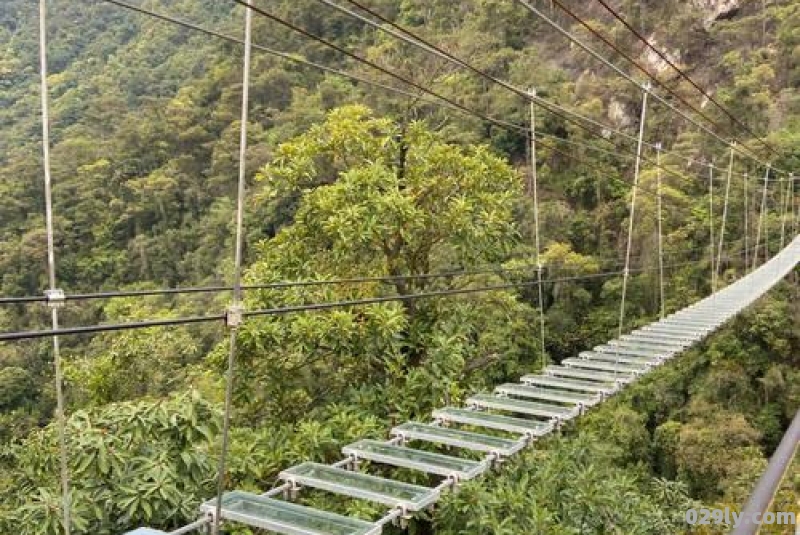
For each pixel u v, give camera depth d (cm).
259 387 492
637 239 1476
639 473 1015
